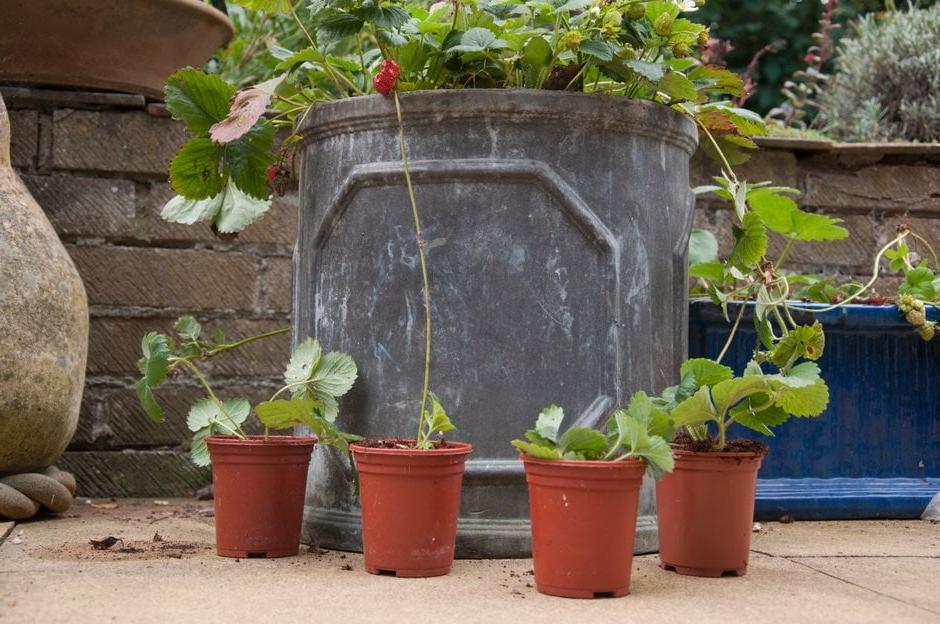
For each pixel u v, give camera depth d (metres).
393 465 1.92
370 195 2.22
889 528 2.72
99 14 3.04
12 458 2.55
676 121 2.30
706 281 3.04
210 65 4.00
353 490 2.18
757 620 1.63
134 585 1.82
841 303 2.85
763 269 2.56
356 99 2.22
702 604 1.74
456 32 2.20
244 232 3.32
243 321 3.31
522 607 1.70
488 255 2.15
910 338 2.97
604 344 2.16
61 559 2.08
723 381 1.95
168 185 3.27
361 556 2.16
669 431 1.96
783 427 2.88
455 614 1.64
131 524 2.61
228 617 1.60
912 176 3.70
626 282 2.19
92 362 3.20
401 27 2.22
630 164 2.22
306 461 2.18
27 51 3.08
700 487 1.98
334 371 2.15
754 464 2.00
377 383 2.19
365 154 2.23
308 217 2.35
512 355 2.14
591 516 1.76
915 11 4.76
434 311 2.15
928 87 4.49
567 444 1.81
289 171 2.55
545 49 2.19
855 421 2.93
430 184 2.17
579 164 2.17
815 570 2.07
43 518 2.68
